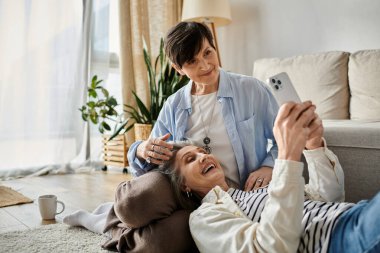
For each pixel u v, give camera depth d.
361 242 0.87
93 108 3.28
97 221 1.71
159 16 3.72
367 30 2.81
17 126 3.19
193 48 1.44
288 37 3.28
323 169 1.24
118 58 3.66
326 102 2.63
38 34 3.24
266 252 0.98
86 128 3.52
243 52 3.63
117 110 3.66
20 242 1.58
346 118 2.59
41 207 1.97
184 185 1.40
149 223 1.35
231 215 1.18
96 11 3.53
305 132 0.98
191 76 1.52
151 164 1.58
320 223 1.01
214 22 3.57
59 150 3.37
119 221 1.52
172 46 1.46
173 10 3.82
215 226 1.16
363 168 1.68
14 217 2.04
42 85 3.28
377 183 1.64
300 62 2.81
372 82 2.46
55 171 3.35
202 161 1.37
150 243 1.31
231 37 3.73
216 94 1.64
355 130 1.68
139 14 3.51
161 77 3.09
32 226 1.87
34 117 3.27
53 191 2.67
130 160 1.62
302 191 0.97
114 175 3.30
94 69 3.54
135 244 1.37
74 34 3.40
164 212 1.34
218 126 1.61
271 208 0.98
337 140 1.73
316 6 3.08
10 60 3.13
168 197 1.37
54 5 3.29
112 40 3.63
